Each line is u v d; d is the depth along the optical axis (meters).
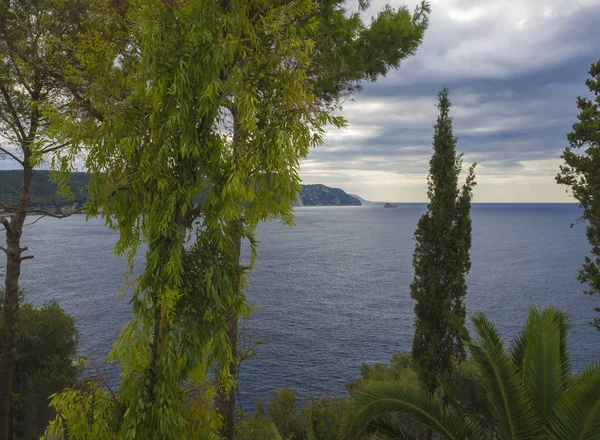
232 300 5.10
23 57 8.11
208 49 4.46
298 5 4.88
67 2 7.54
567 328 8.04
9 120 9.63
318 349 42.47
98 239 178.75
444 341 12.88
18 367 15.51
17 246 11.07
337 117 4.83
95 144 4.75
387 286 81.38
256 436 9.98
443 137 13.53
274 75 4.80
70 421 4.67
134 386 4.95
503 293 74.69
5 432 11.07
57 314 17.94
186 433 5.13
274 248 153.00
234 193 4.62
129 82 4.96
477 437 6.60
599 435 5.32
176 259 4.67
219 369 5.08
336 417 11.50
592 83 13.77
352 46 9.32
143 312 4.92
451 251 13.00
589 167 13.10
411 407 6.46
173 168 4.87
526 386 6.89
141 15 4.54
